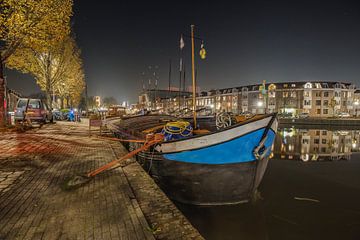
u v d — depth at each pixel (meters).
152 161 7.80
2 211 3.86
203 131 8.40
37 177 5.62
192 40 9.18
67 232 3.31
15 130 13.84
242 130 6.46
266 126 6.59
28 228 3.37
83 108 66.25
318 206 7.55
